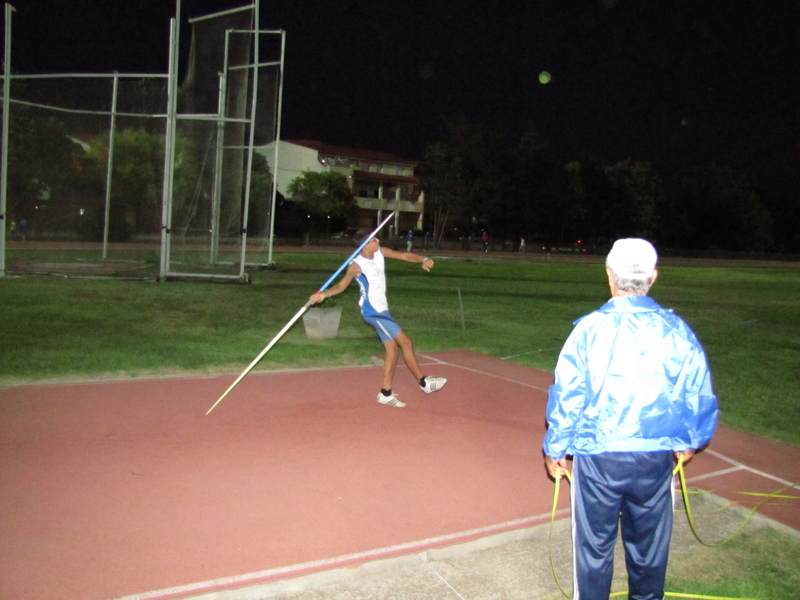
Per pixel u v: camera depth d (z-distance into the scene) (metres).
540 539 4.39
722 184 86.44
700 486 5.45
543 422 6.79
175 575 3.59
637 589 3.19
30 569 3.57
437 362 9.34
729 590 3.92
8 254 19.05
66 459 5.05
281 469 5.12
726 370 10.07
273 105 20.84
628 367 2.97
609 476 2.98
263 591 3.53
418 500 4.75
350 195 59.12
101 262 18.31
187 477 4.86
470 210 67.00
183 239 17.94
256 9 16.59
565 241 74.38
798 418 7.59
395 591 3.70
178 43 15.78
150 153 17.88
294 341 9.96
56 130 17.34
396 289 18.77
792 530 4.68
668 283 30.23
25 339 8.79
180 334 9.84
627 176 79.25
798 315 18.08
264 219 22.28
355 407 6.87
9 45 15.30
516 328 12.74
